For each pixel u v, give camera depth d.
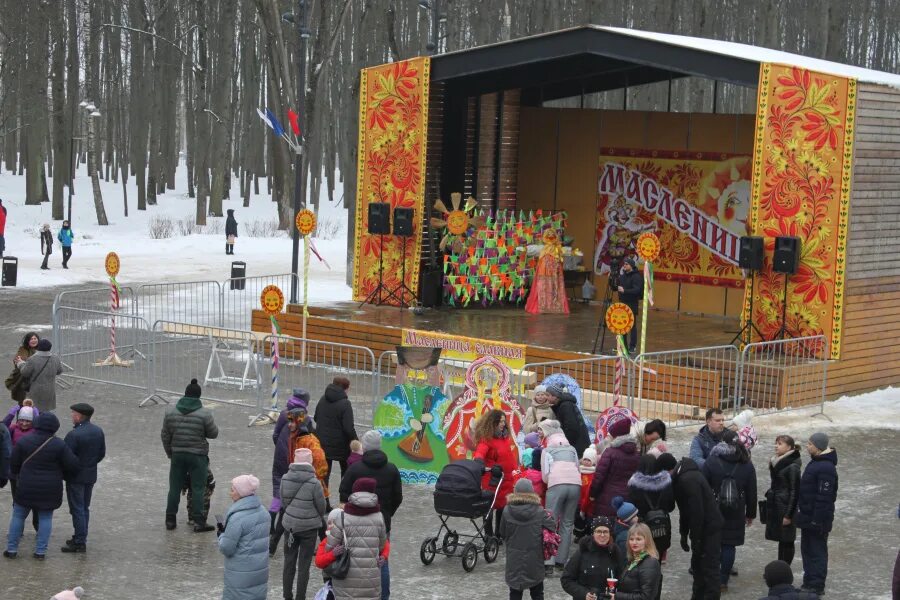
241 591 9.55
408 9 59.50
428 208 24.73
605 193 26.50
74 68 63.22
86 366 21.28
